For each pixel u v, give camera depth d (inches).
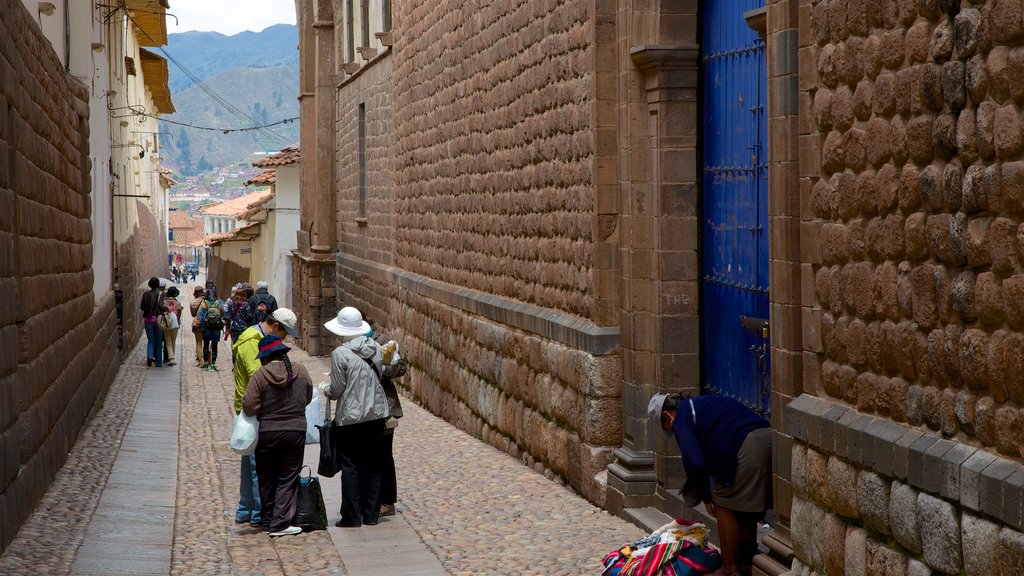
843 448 226.7
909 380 209.6
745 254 325.4
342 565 324.5
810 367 246.5
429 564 322.7
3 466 316.2
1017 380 177.5
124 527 367.9
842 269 232.2
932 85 197.0
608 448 387.9
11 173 351.9
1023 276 175.5
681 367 359.9
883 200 214.7
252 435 362.9
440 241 633.6
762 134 311.4
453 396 596.7
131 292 1182.9
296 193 1722.4
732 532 270.2
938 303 198.7
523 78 470.3
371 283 897.5
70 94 540.7
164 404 724.0
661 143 358.6
